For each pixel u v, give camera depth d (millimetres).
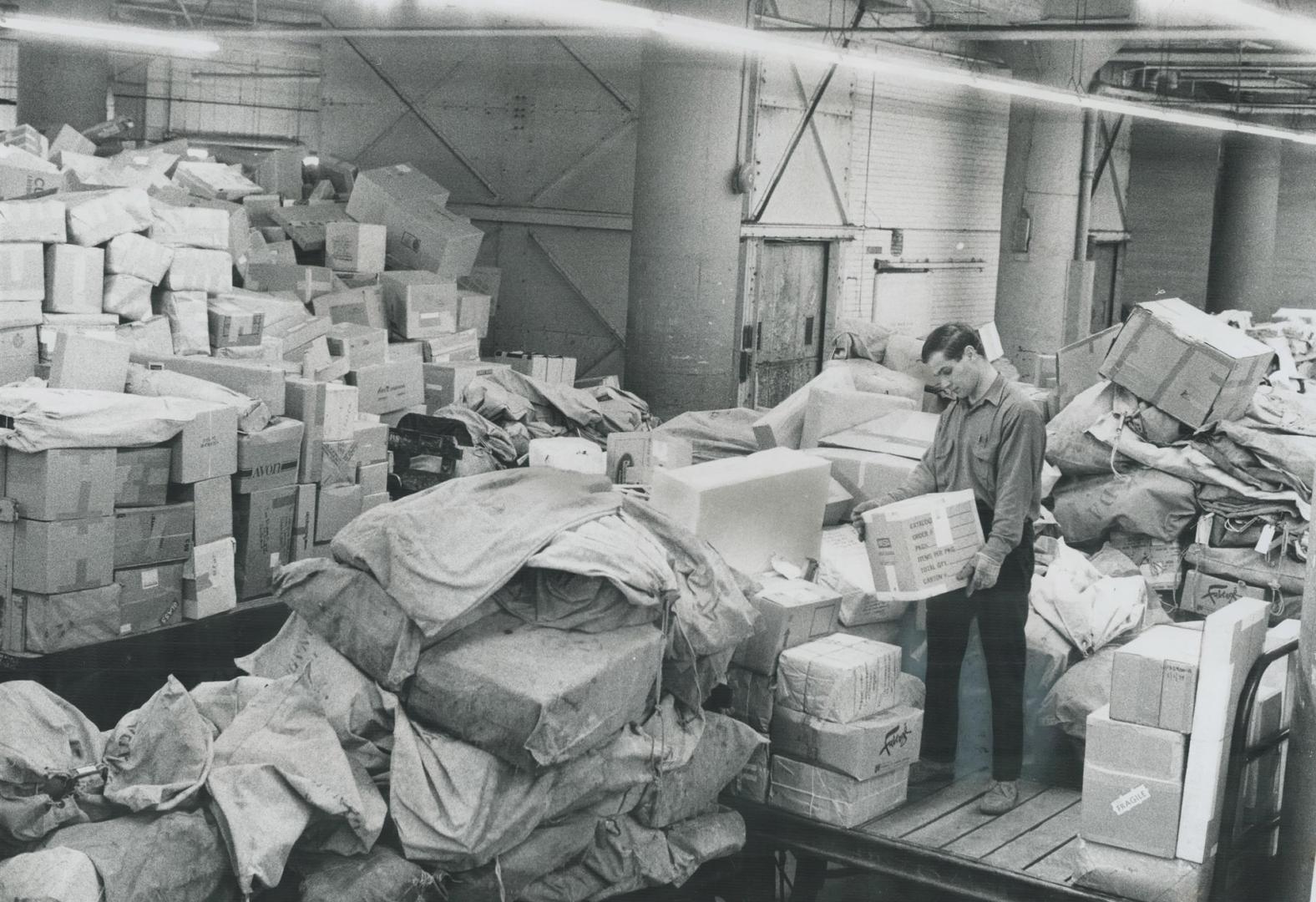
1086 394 7273
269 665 4621
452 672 4164
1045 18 14891
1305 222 23969
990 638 5004
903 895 5160
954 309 17750
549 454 7523
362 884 3906
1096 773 4352
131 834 3650
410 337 11516
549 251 14344
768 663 4941
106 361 7172
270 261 11250
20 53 14773
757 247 13680
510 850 4148
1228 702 4172
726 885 5031
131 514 6520
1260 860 4566
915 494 5316
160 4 19047
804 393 7988
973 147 17562
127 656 6527
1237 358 6656
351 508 7992
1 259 7875
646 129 11961
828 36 14070
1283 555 6703
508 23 14219
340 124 15703
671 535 4719
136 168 11117
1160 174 23000
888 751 4879
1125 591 5762
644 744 4414
